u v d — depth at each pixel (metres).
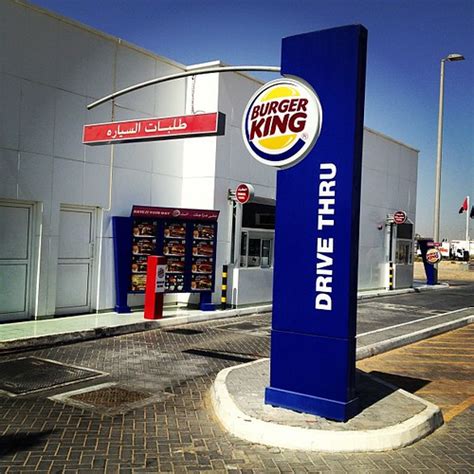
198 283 13.40
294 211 5.88
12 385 6.95
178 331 11.30
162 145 13.92
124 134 10.23
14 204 10.80
